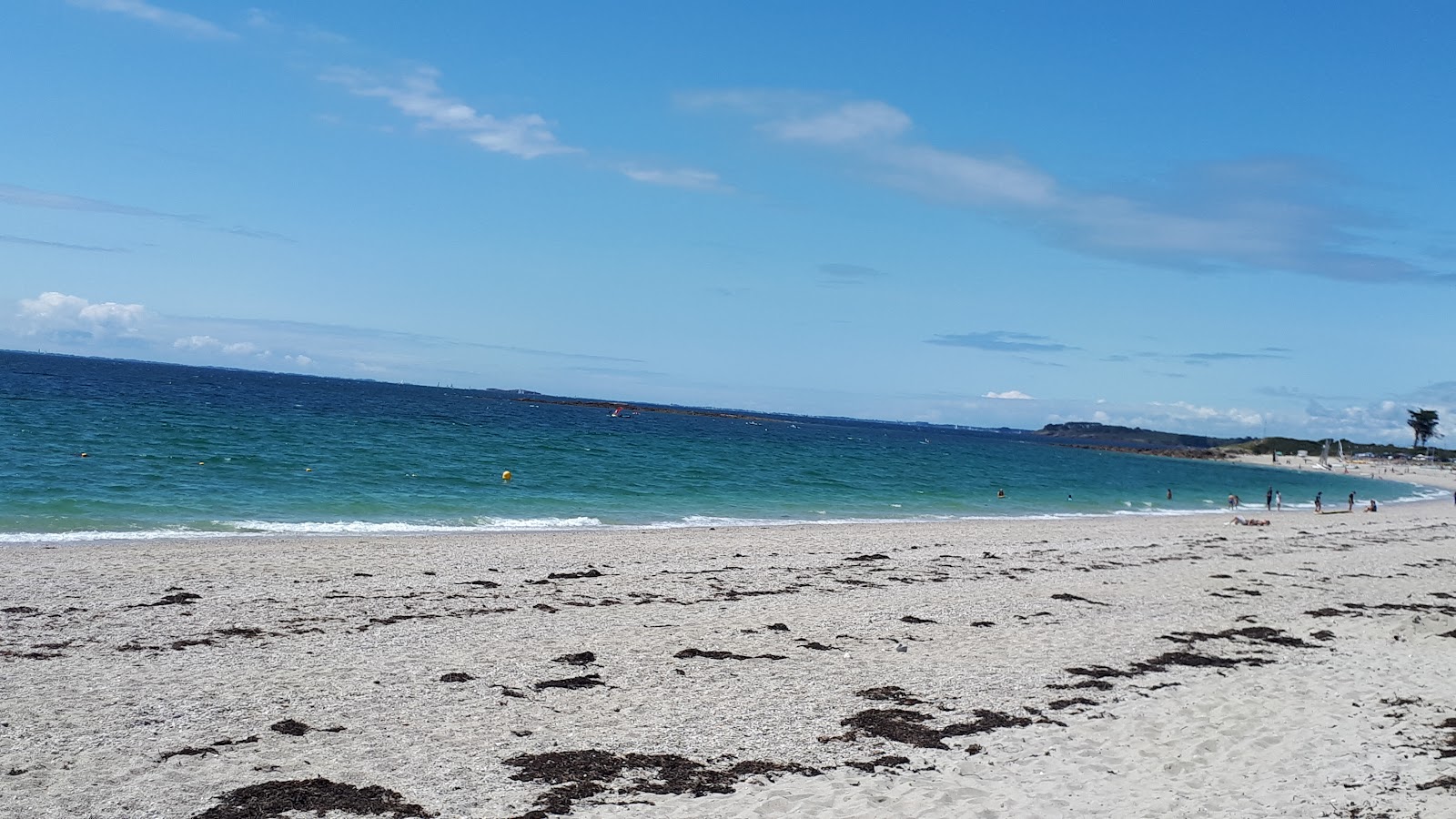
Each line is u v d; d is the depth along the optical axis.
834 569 27.03
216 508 33.59
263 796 9.47
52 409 75.44
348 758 10.79
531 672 14.80
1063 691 14.86
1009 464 114.69
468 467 55.03
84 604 17.91
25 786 9.51
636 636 17.52
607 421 159.88
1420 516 65.50
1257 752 12.10
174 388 143.62
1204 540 40.38
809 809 9.70
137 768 10.16
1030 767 11.28
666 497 48.16
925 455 120.56
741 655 16.36
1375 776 11.20
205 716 11.99
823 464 82.50
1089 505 62.09
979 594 23.52
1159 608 22.72
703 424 190.75
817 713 13.29
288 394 160.88
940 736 12.37
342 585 21.09
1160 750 12.08
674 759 11.10
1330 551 37.56
